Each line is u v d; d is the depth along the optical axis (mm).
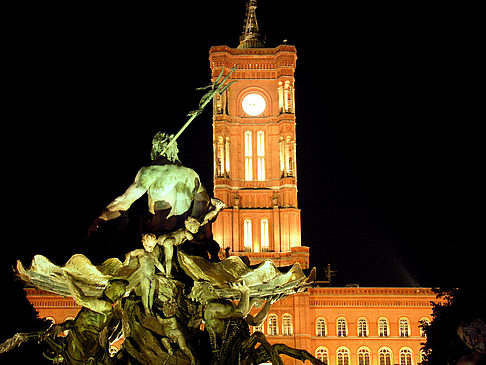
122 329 19766
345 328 92625
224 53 103812
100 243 20281
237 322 20016
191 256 19641
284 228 99312
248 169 102188
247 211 100562
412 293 93125
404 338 92125
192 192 21000
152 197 20672
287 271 20547
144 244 19094
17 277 19797
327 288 93438
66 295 20094
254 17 110000
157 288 19312
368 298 93188
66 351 18609
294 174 101125
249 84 104500
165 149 21234
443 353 40812
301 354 19609
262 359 19750
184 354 19000
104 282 19109
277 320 91312
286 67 103625
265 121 103750
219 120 101875
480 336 10086
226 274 19828
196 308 19828
